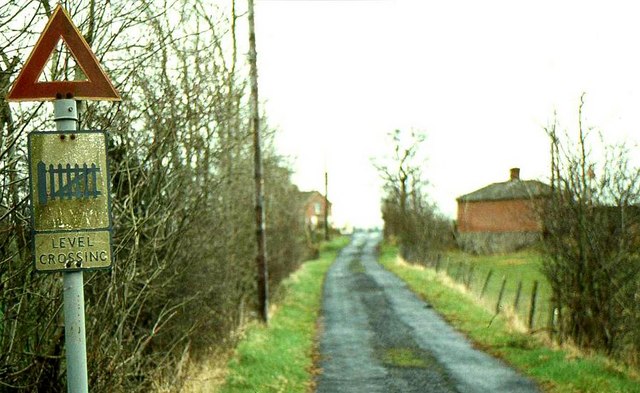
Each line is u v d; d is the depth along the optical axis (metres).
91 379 5.70
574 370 10.80
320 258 56.53
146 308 8.51
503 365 12.44
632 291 11.23
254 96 12.79
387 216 72.06
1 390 5.29
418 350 14.27
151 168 6.71
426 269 35.22
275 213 22.92
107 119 5.96
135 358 6.75
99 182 3.63
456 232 51.47
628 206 11.67
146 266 7.17
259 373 11.10
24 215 4.87
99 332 5.81
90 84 3.70
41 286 5.26
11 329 5.16
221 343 11.69
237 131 11.33
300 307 22.59
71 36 3.69
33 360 5.23
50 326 5.56
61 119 3.66
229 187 12.87
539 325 15.48
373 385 10.96
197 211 8.52
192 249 9.44
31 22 4.52
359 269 41.28
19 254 5.09
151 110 7.44
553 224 12.98
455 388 10.62
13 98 3.63
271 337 15.15
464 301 21.95
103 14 5.19
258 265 17.44
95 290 6.35
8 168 4.68
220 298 11.52
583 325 12.51
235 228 14.55
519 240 47.19
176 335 9.31
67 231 3.59
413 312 20.69
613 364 10.88
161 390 7.78
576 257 12.55
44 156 3.58
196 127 7.81
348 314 20.73
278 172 24.03
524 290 24.09
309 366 12.65
